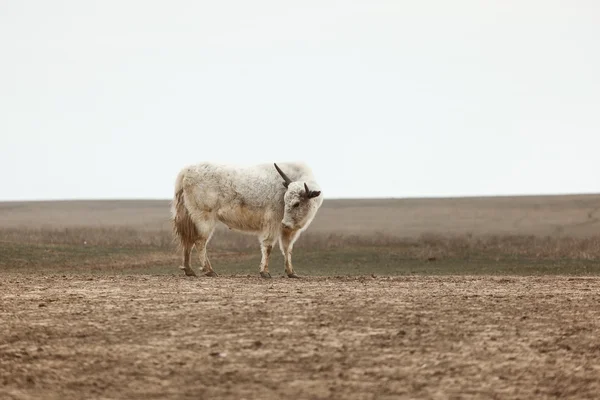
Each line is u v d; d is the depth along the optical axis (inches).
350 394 439.5
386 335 570.9
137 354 518.6
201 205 1017.5
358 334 573.9
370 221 3956.7
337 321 619.8
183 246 1037.8
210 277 1014.4
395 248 1961.1
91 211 4766.2
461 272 1421.0
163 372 479.2
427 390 447.2
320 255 1796.3
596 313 675.4
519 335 578.2
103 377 469.7
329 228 3607.3
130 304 705.0
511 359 510.9
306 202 1002.1
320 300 730.2
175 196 1036.5
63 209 4909.0
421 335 572.7
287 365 494.0
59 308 684.1
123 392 443.2
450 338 564.7
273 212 1016.2
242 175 1016.9
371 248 1961.1
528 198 4697.3
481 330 593.0
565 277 1099.3
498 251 1808.6
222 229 2719.0
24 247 1676.9
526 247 1902.1
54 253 1642.5
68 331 583.5
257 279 979.3
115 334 573.9
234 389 448.5
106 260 1612.9
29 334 574.2
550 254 1734.7
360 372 479.5
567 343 555.5
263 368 487.5
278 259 1732.3
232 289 829.2
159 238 2183.8
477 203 4564.5
